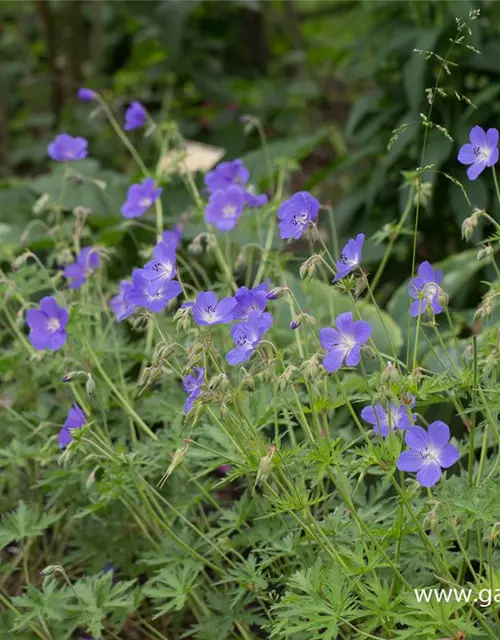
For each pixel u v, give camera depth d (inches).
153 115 139.3
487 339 64.1
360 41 103.1
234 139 133.3
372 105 101.3
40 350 70.3
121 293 73.2
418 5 96.0
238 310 61.0
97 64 145.3
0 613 68.2
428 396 61.5
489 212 94.0
